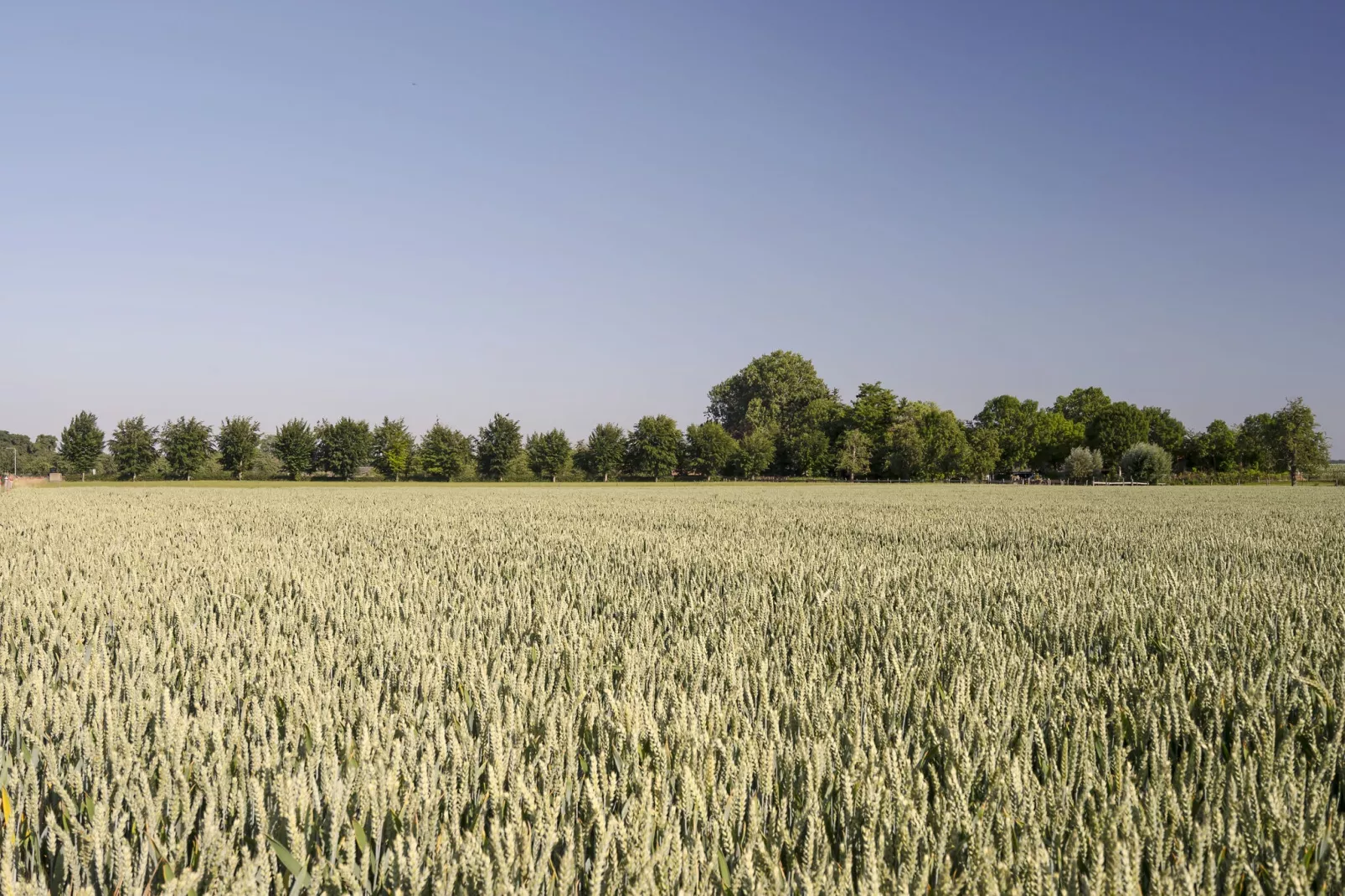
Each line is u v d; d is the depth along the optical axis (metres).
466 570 7.56
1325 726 2.84
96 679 3.14
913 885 1.60
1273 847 1.87
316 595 5.73
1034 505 26.80
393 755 2.32
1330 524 16.06
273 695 3.16
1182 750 2.77
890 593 6.12
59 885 1.90
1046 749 2.78
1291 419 80.88
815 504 27.12
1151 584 6.70
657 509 22.47
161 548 9.94
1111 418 93.81
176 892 1.56
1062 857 1.83
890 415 93.44
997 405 103.12
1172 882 1.61
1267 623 4.88
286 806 1.92
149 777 2.29
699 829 2.03
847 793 1.98
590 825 1.96
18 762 2.44
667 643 4.46
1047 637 4.63
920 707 2.91
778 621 4.98
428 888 1.68
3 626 4.83
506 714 2.89
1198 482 83.38
